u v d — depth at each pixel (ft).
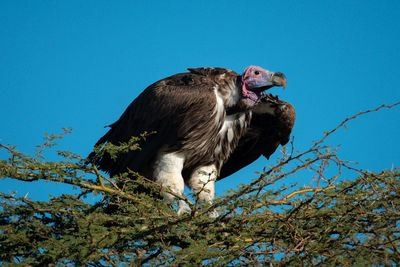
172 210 32.55
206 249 28.09
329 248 27.07
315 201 30.30
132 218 29.55
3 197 29.76
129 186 33.01
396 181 29.76
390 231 26.99
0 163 29.12
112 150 32.09
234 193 30.96
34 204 29.84
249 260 27.32
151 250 29.86
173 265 25.98
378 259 25.66
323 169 28.96
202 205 31.89
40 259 27.96
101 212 32.07
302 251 26.81
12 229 28.84
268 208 31.01
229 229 31.58
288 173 29.12
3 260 28.68
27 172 29.84
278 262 26.40
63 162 30.48
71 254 27.58
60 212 31.04
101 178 31.71
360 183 30.09
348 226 28.30
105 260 28.32
